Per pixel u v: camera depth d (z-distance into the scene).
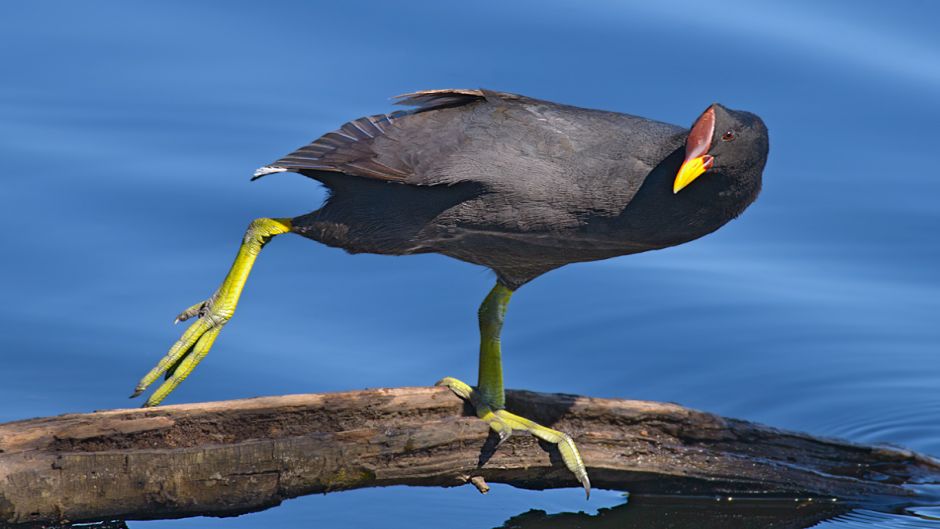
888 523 12.23
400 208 11.45
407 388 11.95
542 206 11.29
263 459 11.21
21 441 10.70
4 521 10.65
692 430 12.48
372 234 11.65
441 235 11.60
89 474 10.77
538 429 12.06
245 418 11.30
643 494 12.60
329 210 11.71
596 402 12.39
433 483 11.93
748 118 10.95
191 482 11.05
